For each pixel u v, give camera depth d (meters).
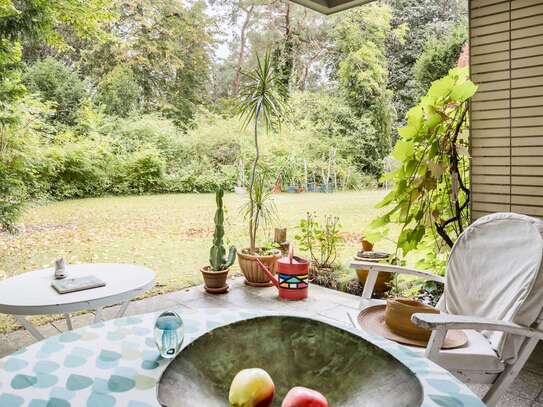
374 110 11.75
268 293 3.40
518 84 2.19
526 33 2.14
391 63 12.12
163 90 12.12
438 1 11.52
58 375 0.91
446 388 0.87
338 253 4.59
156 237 5.67
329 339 0.96
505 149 2.27
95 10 6.34
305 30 12.77
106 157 8.91
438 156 2.55
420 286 3.13
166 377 0.80
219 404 0.85
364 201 8.84
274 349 0.97
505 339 1.41
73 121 9.67
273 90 3.96
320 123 11.54
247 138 10.55
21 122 5.66
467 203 2.62
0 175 4.56
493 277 1.69
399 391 0.80
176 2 11.93
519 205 2.25
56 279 2.12
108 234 5.72
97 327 1.20
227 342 0.94
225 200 8.95
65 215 6.89
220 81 13.25
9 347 2.40
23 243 5.03
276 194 9.83
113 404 0.80
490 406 1.43
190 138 10.63
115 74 10.89
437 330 1.28
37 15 5.06
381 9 11.66
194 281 3.72
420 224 2.61
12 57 4.76
